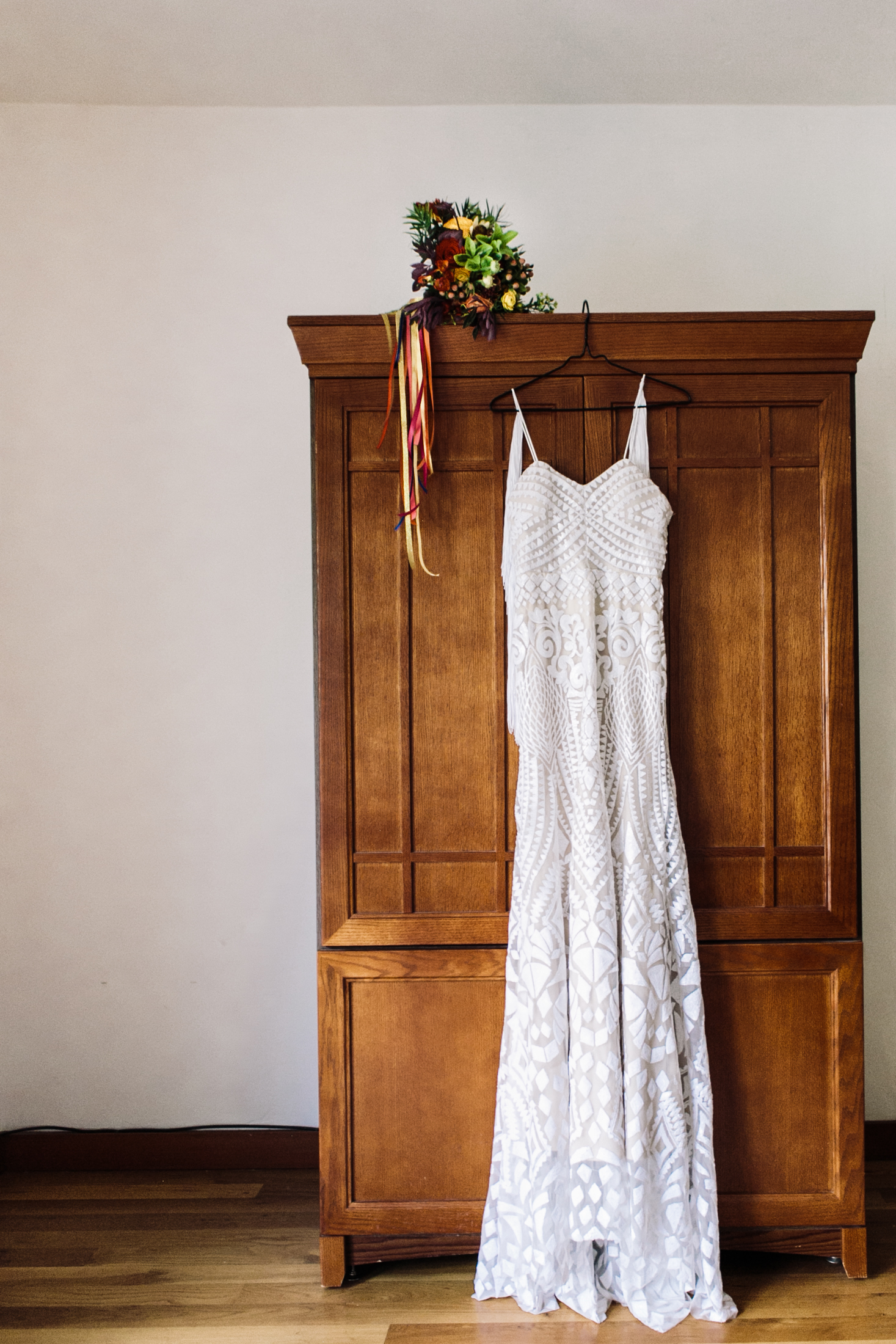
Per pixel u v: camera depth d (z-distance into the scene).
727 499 1.94
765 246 2.53
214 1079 2.50
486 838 1.92
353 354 1.91
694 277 2.52
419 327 1.88
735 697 1.94
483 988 1.91
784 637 1.94
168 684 2.50
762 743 1.93
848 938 1.92
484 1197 1.89
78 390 2.50
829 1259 1.98
